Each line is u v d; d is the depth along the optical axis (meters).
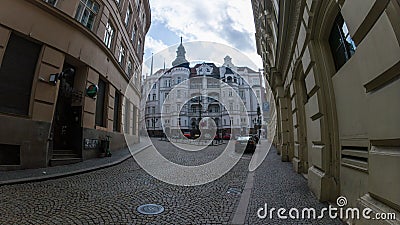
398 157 2.33
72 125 11.17
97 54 12.48
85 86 11.46
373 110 2.74
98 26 12.70
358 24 2.82
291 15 6.69
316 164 5.10
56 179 7.12
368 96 2.84
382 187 2.58
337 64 4.61
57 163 9.37
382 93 2.54
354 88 3.70
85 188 5.99
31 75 8.87
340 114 4.33
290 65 8.37
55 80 9.26
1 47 7.93
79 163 10.08
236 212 4.14
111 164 9.92
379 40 2.47
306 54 5.33
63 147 10.83
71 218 3.89
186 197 5.24
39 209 4.32
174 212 4.25
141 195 5.38
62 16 9.80
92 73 12.04
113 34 15.37
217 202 4.86
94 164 9.80
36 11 8.96
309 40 5.16
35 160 8.55
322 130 4.69
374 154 2.75
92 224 3.66
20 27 8.44
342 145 4.27
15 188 5.87
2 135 7.77
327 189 4.52
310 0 4.81
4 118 7.87
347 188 4.05
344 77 4.07
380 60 2.47
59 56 9.81
